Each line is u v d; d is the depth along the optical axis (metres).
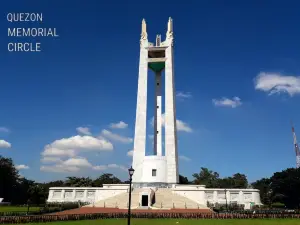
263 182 95.12
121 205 50.16
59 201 62.88
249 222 31.98
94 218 34.72
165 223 30.08
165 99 69.50
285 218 37.50
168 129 67.44
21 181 84.94
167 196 53.88
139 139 67.69
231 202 61.25
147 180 63.75
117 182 103.94
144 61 73.12
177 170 69.38
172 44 74.62
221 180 105.94
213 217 36.88
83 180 85.69
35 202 67.62
